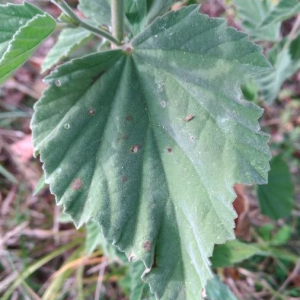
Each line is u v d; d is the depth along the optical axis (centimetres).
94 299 16
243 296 15
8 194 18
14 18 9
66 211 8
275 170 14
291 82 19
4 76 8
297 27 13
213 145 8
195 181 8
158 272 8
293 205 15
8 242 17
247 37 8
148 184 9
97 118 9
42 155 8
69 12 9
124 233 8
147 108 9
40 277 17
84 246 16
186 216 8
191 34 8
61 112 8
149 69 9
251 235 15
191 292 8
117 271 15
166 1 10
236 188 13
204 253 8
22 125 20
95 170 9
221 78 8
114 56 9
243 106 8
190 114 8
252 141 8
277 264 15
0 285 16
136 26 10
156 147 9
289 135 18
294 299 15
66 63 8
